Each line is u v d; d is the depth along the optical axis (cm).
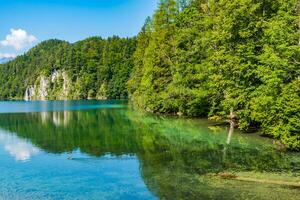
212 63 4641
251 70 3891
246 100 3975
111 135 4544
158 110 7269
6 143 4219
